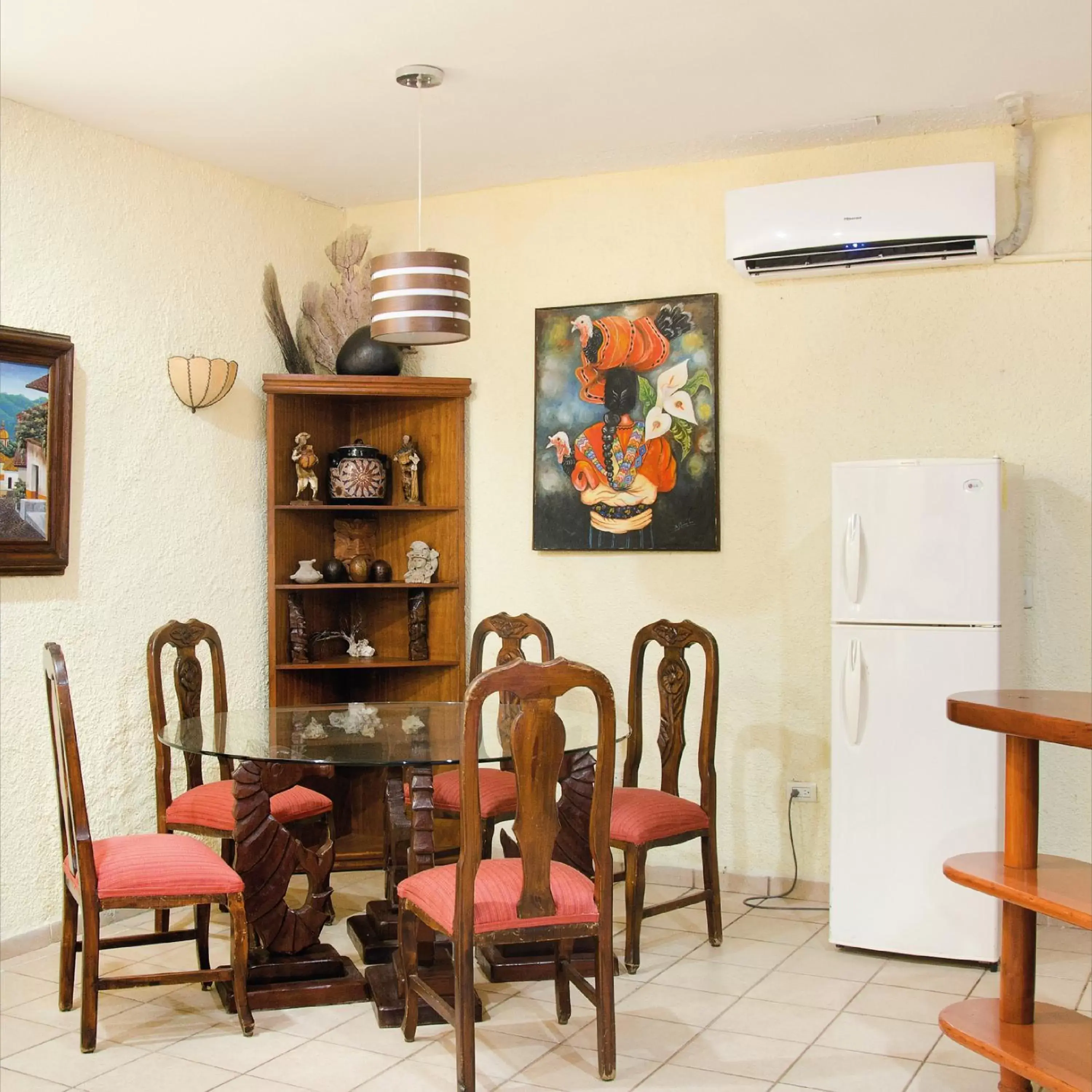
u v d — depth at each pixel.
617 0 3.16
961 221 3.91
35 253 3.86
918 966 3.66
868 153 4.31
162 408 4.33
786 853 4.44
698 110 3.98
